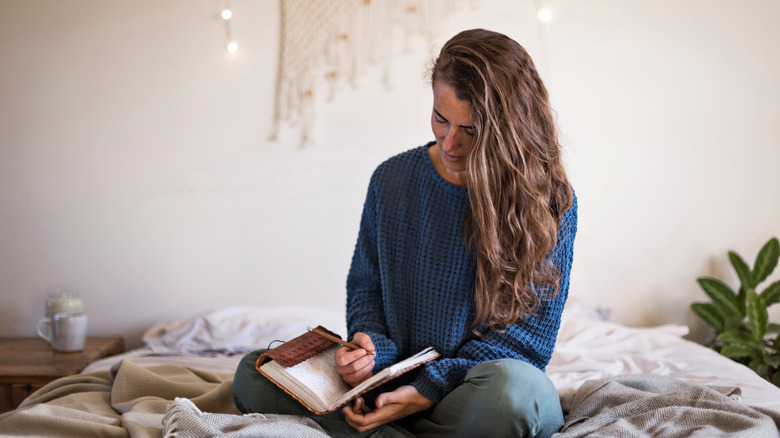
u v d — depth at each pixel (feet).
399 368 3.76
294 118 8.79
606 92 8.94
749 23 8.92
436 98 3.88
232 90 8.75
